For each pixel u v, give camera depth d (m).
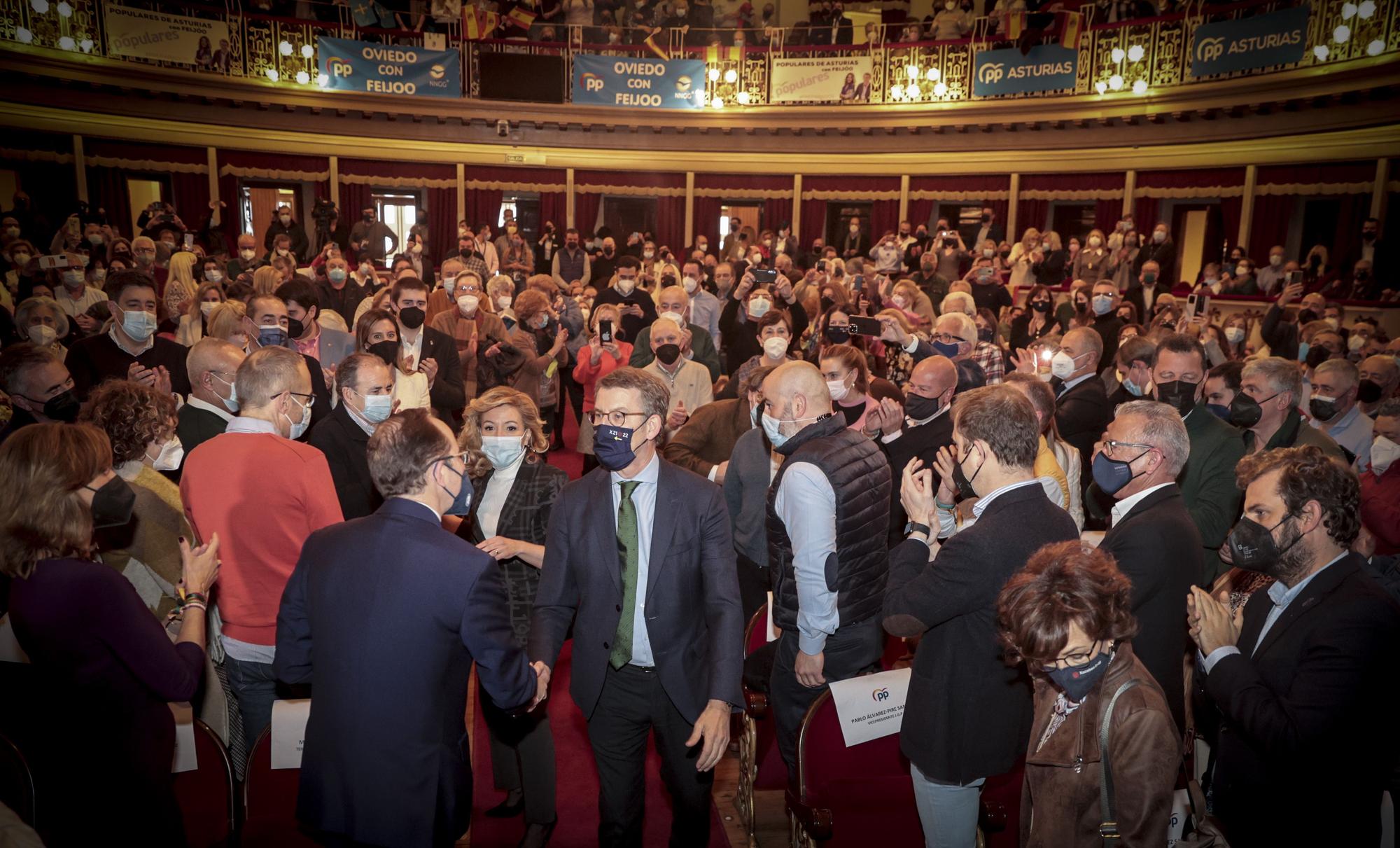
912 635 2.24
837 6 17.19
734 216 18.38
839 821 2.49
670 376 5.24
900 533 3.70
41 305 5.55
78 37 13.51
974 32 15.61
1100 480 2.46
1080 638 1.72
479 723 3.89
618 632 2.46
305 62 15.39
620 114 16.81
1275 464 2.04
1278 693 1.99
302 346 4.86
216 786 2.39
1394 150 11.48
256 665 2.62
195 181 15.17
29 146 13.70
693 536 2.46
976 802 2.29
